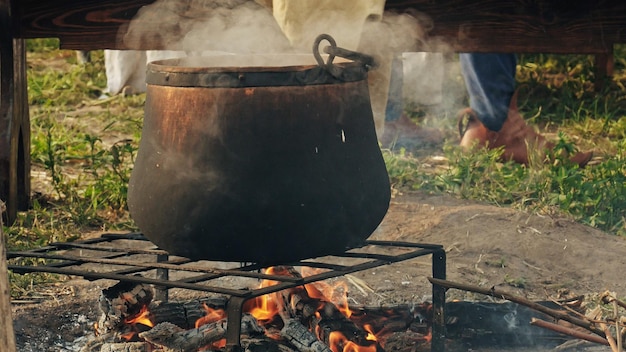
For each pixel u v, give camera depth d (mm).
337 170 2785
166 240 2852
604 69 7902
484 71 5820
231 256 2803
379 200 2947
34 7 4855
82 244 3191
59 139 6387
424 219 4742
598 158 6195
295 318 3182
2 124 4719
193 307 3252
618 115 7367
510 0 5105
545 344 3334
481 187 5281
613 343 2840
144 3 4965
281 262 2857
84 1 4914
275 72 2701
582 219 4801
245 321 3010
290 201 2725
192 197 2750
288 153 2721
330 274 2773
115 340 3104
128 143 6066
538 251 4332
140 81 8023
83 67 8773
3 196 4715
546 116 7203
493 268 4195
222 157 2721
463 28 5125
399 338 3195
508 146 5910
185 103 2758
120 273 2953
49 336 3453
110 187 5188
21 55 4996
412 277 4109
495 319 3334
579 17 5148
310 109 2736
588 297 3787
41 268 2889
